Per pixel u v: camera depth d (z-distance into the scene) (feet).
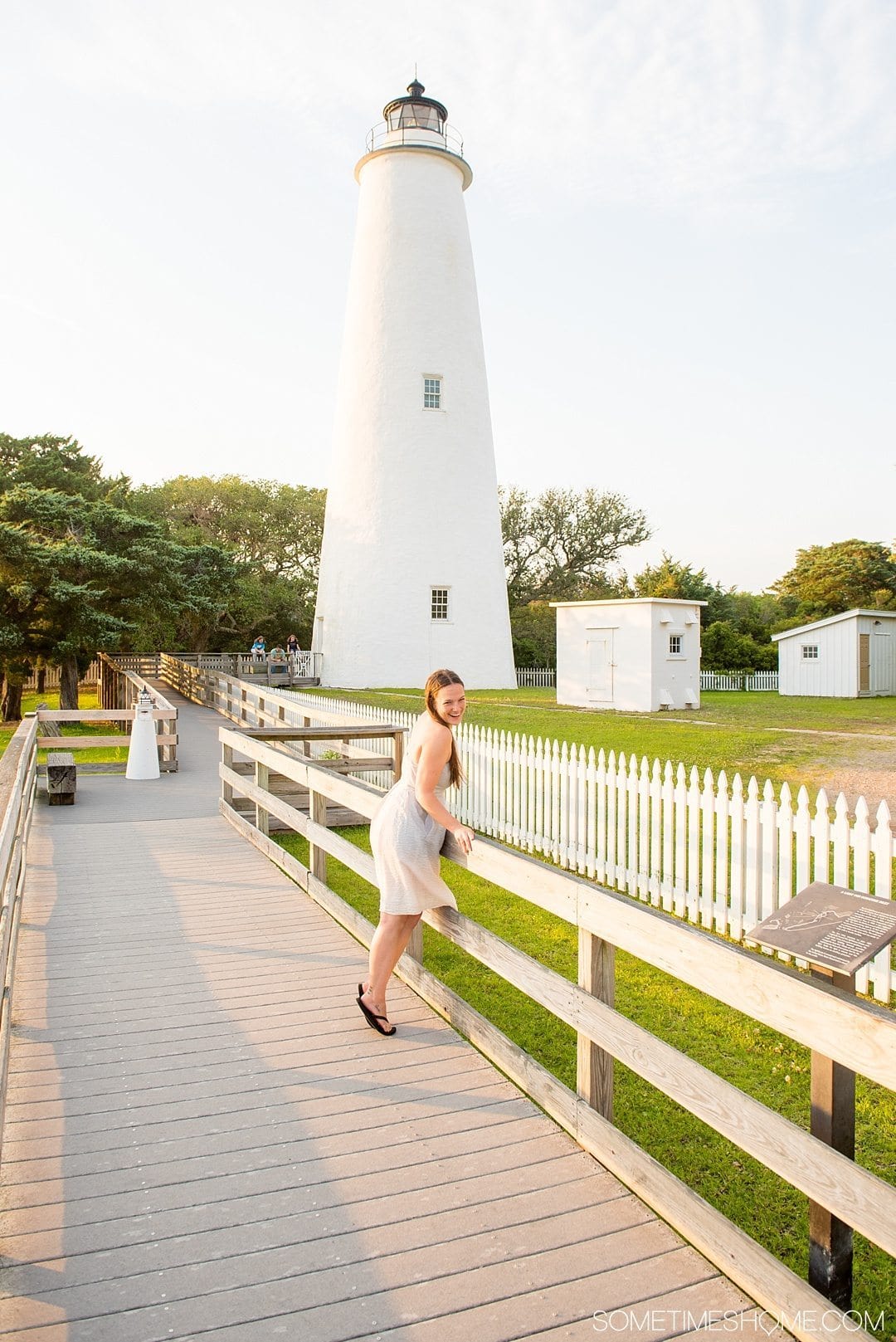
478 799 35.47
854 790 34.71
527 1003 18.38
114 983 16.75
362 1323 8.22
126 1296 8.56
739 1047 16.72
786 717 63.21
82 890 23.29
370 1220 9.70
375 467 95.91
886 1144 13.46
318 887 21.72
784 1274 8.07
